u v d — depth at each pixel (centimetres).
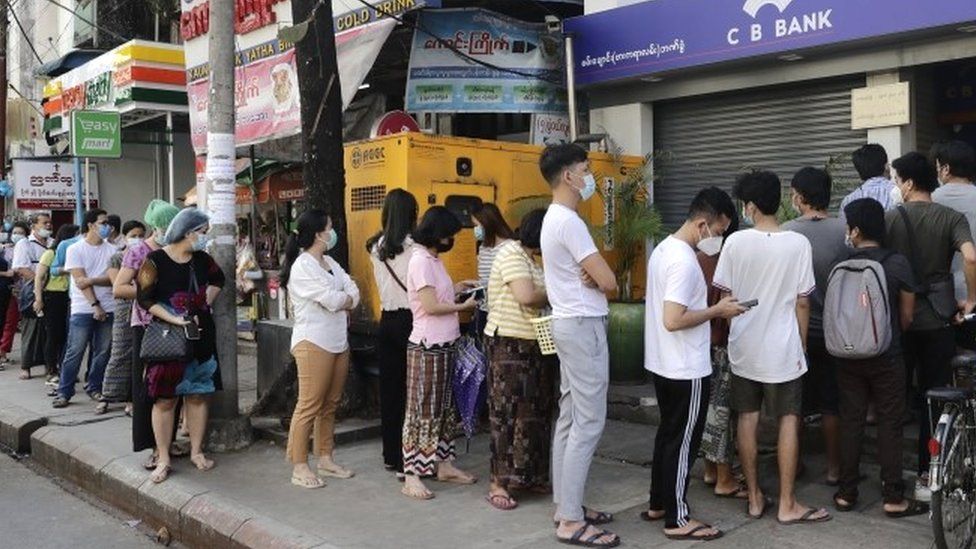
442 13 930
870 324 459
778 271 473
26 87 2347
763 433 627
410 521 509
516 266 504
